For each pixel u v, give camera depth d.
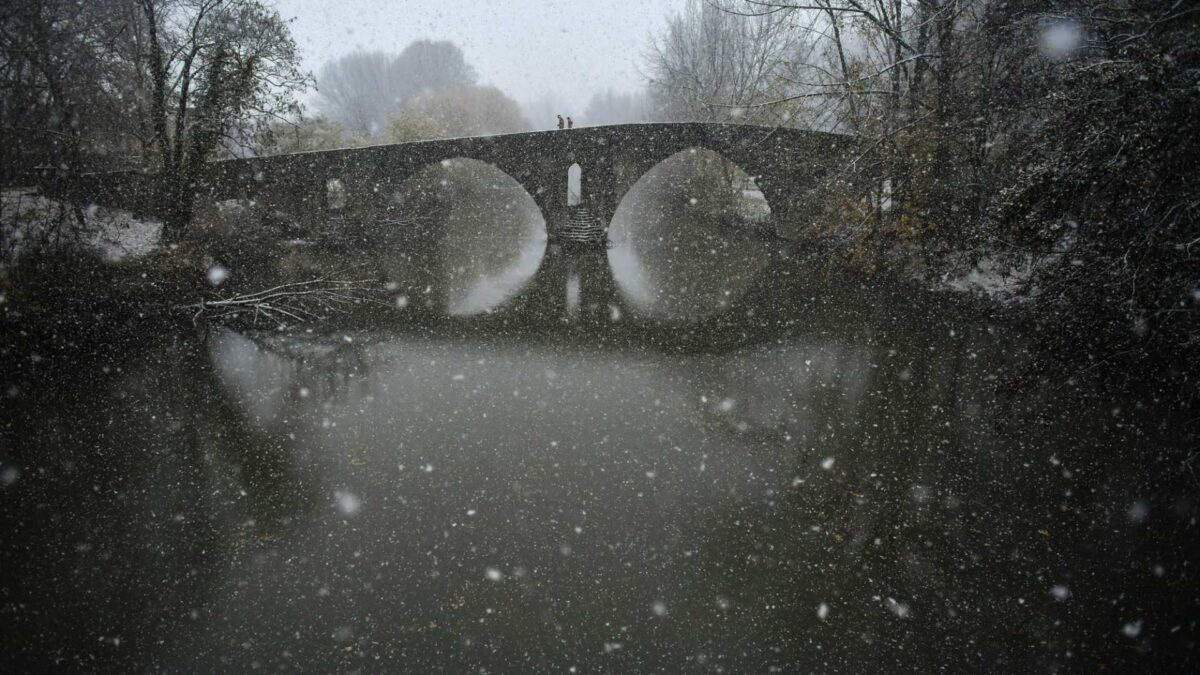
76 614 6.79
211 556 7.64
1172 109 6.55
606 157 24.34
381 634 6.50
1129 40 8.27
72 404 11.27
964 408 11.05
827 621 6.70
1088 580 7.14
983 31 14.55
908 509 8.46
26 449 9.88
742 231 27.91
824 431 10.52
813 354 13.81
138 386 12.04
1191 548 7.53
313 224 24.00
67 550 7.74
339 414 11.12
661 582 7.24
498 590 7.09
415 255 24.00
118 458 9.70
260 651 6.32
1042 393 10.94
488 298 18.62
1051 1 11.93
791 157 21.16
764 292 18.58
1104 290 7.99
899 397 11.61
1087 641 6.37
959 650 6.32
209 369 12.86
